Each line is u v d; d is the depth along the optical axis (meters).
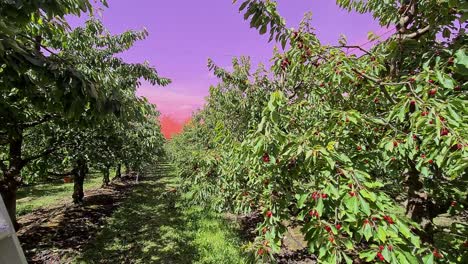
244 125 5.33
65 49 4.56
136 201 11.35
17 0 1.62
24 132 6.07
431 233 2.68
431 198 2.86
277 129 1.98
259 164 2.39
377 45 2.92
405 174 3.13
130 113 2.54
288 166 2.14
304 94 3.28
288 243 6.14
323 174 1.83
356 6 3.60
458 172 1.53
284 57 3.01
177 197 11.22
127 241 6.78
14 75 1.92
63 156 6.77
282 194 2.42
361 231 1.68
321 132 2.27
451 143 1.62
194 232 7.17
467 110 1.68
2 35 1.52
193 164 5.12
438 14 2.39
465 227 2.36
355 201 1.64
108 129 5.59
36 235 7.05
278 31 2.56
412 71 2.51
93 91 1.96
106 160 8.51
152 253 6.01
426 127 1.74
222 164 4.31
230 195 4.79
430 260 1.68
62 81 1.88
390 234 1.57
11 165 5.29
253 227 7.45
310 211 1.94
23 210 9.91
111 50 6.59
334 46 2.40
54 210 9.92
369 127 2.55
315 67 2.46
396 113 2.10
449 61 2.02
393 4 3.22
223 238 6.64
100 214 9.27
